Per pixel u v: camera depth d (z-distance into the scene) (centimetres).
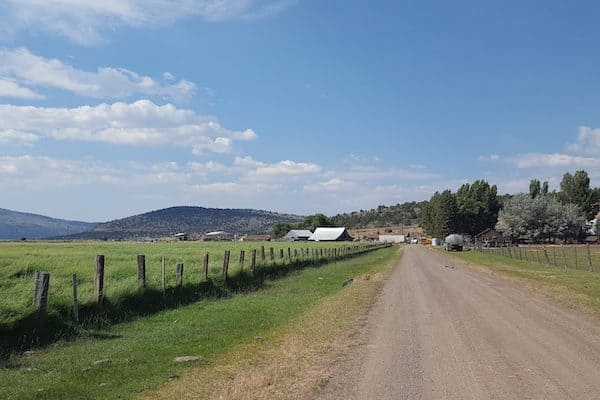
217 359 1016
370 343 1125
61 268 2034
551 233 10838
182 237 17325
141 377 895
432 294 2089
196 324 1443
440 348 1070
